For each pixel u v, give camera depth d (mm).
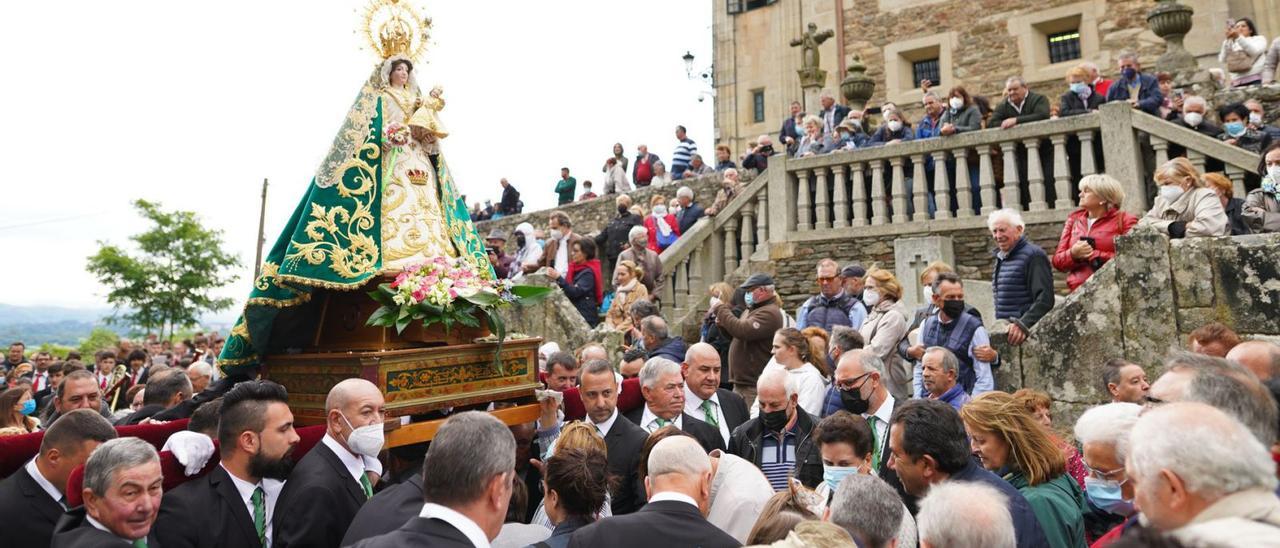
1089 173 7695
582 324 7965
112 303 24219
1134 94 9461
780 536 2541
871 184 9414
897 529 2457
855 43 16328
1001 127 8219
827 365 5441
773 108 17547
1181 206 5555
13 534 2924
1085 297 5367
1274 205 5523
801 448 4066
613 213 13445
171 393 5328
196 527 2861
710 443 4344
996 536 2049
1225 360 2709
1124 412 2656
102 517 2549
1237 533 1437
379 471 3348
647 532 2543
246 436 3000
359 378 3166
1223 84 10133
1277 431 2381
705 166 13500
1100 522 3254
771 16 17766
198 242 25328
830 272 6617
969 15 15117
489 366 3674
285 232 3604
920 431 2875
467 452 2350
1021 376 5492
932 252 7867
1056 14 14297
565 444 3203
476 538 2311
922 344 5527
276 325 3670
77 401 5008
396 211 3664
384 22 3881
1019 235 5812
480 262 4098
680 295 9250
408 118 3773
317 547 2877
